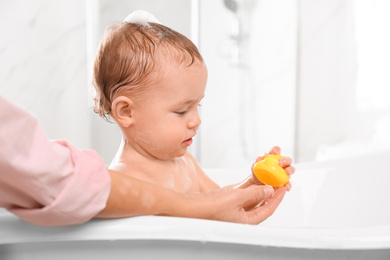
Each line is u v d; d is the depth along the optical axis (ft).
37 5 6.73
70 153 1.85
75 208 1.80
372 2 6.73
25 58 6.59
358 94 6.91
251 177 3.23
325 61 7.15
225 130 7.55
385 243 1.95
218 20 7.38
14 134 1.57
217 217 2.40
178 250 2.07
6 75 6.36
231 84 7.50
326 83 7.16
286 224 4.05
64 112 7.01
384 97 6.69
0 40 6.31
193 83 2.76
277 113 7.40
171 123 2.76
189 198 2.32
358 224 4.00
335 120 7.12
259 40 7.44
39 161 1.64
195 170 3.42
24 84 6.59
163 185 2.98
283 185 2.95
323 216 4.06
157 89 2.69
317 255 2.05
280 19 7.30
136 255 2.09
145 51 2.69
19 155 1.60
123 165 2.90
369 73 6.81
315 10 7.17
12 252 2.09
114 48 2.77
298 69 7.32
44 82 6.81
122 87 2.73
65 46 7.00
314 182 4.16
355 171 4.16
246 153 7.57
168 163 3.08
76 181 1.78
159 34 2.80
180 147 2.88
